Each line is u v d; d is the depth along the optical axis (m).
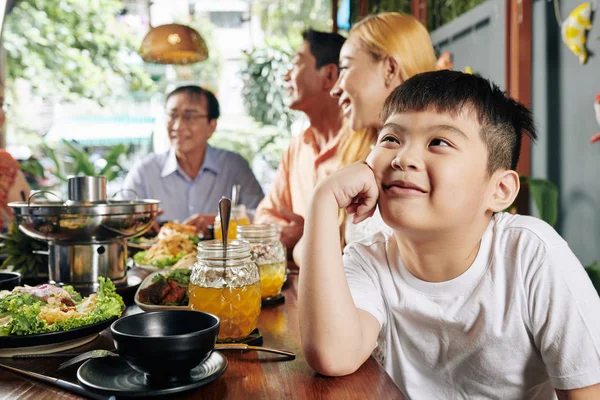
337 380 0.82
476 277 0.96
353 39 1.85
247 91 4.95
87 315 0.96
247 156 6.23
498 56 2.63
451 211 0.85
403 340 1.04
